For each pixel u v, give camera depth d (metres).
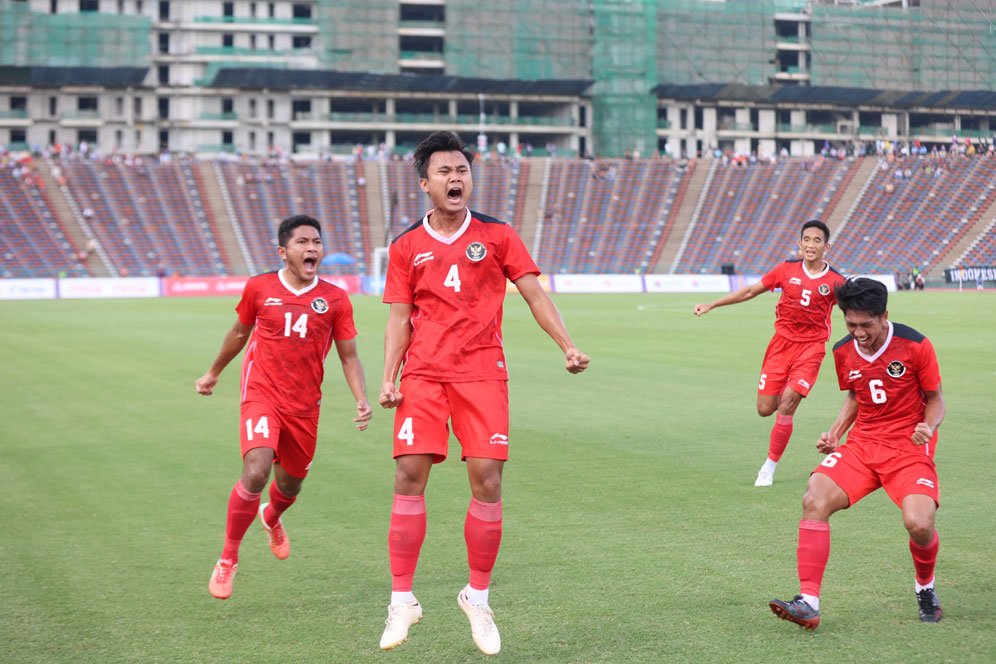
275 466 15.85
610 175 172.38
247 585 15.31
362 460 26.06
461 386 12.55
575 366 12.54
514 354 55.38
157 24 196.12
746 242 161.50
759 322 80.44
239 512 14.44
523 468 24.42
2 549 17.53
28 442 29.39
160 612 14.03
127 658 12.26
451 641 12.73
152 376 46.34
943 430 29.16
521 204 168.00
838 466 13.35
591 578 15.23
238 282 142.75
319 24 195.38
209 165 165.62
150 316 91.12
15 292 130.50
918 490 13.03
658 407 35.06
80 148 175.62
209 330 74.31
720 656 11.92
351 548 17.34
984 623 12.97
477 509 12.37
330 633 13.09
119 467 25.45
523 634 12.86
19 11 184.38
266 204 162.25
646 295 136.88
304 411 15.46
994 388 38.62
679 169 173.12
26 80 187.62
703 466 24.59
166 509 20.73
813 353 22.89
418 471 12.55
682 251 160.75
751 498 20.91
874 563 15.79
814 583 12.70
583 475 23.50
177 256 151.50
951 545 16.83
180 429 31.75
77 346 61.72
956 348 56.19
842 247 158.25
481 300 12.87
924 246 156.12
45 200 154.12
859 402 13.62
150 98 195.88
